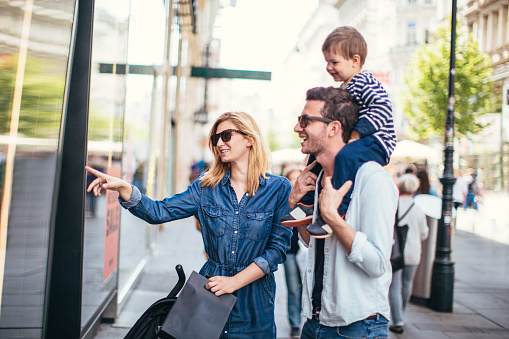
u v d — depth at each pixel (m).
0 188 2.98
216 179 2.93
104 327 5.94
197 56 26.48
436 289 7.69
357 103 2.77
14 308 3.30
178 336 2.54
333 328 2.42
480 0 19.83
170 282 8.59
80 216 4.23
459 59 17.73
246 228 2.86
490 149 19.06
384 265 2.29
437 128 19.23
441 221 7.71
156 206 2.88
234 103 61.16
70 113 4.24
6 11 2.94
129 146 7.30
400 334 6.50
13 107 3.11
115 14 5.70
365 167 2.39
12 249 3.22
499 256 13.32
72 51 4.23
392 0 43.34
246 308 2.81
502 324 7.04
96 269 4.99
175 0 14.45
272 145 70.06
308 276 2.55
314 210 2.56
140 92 8.48
